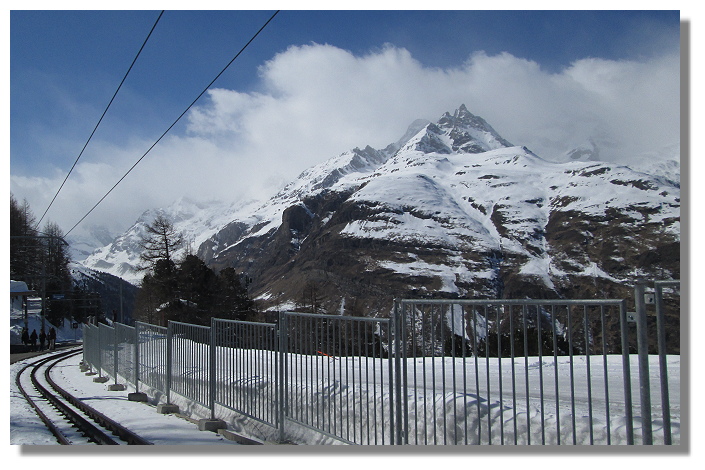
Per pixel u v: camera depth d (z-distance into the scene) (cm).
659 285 495
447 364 1288
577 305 538
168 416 1263
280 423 864
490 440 597
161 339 1494
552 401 823
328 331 779
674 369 1077
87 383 2253
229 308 6912
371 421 744
